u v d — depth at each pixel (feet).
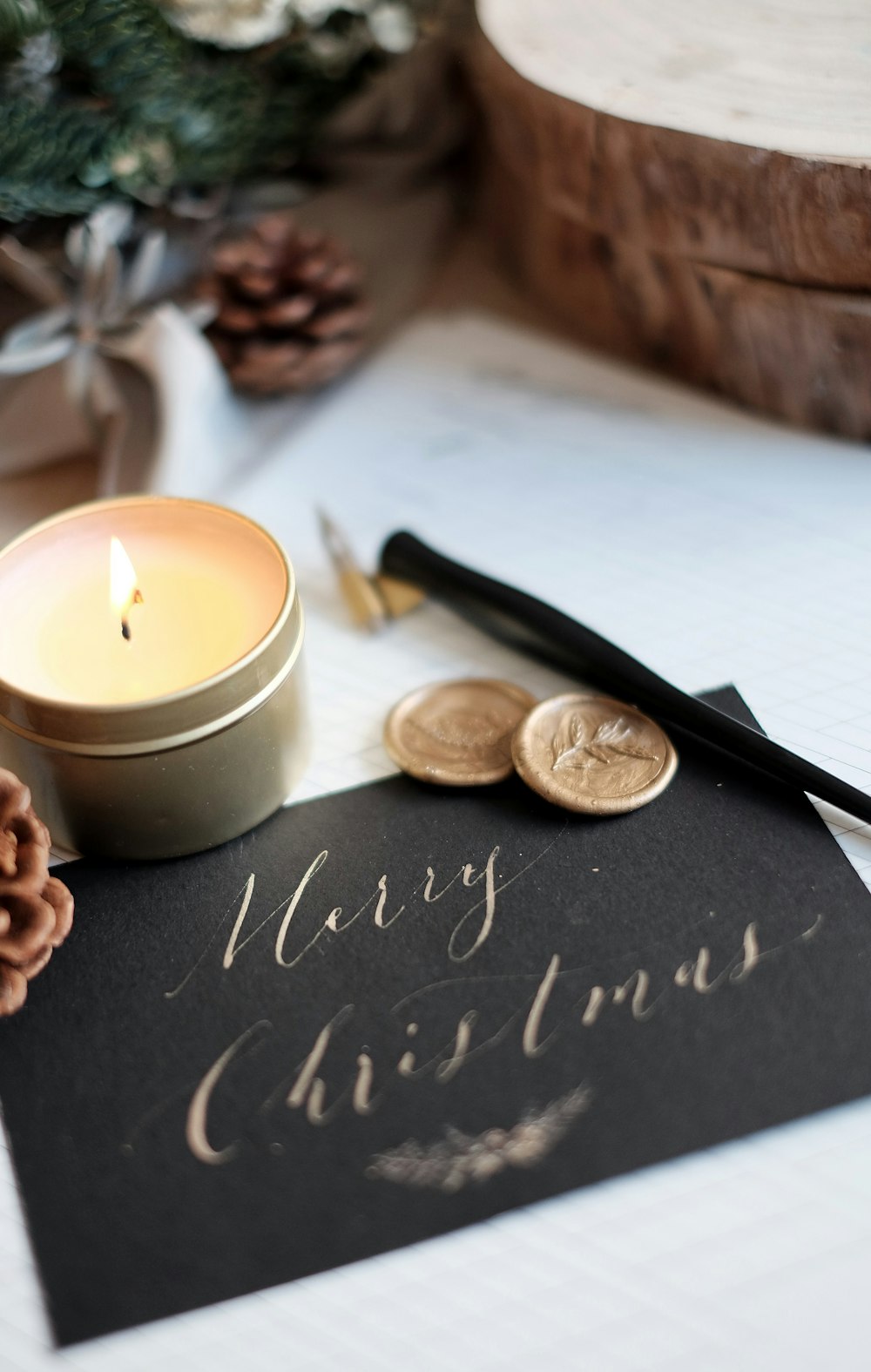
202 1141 0.91
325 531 1.19
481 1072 0.92
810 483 1.23
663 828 1.02
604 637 1.11
